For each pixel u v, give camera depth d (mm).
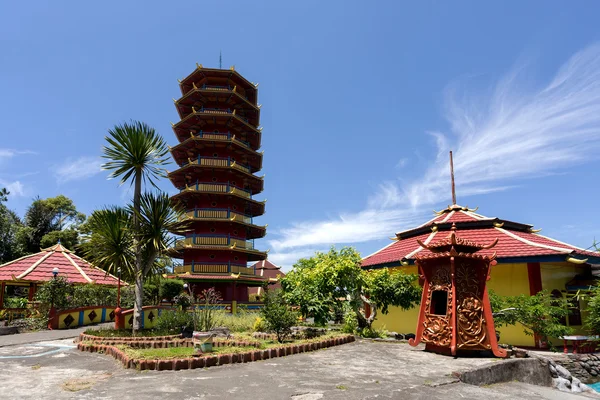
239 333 15578
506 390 8312
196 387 7426
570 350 13992
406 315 17641
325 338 12734
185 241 34312
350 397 6789
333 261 14414
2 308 24094
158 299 29297
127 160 15875
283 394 6965
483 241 16297
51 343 13914
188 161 36500
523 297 12211
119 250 14805
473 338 10391
